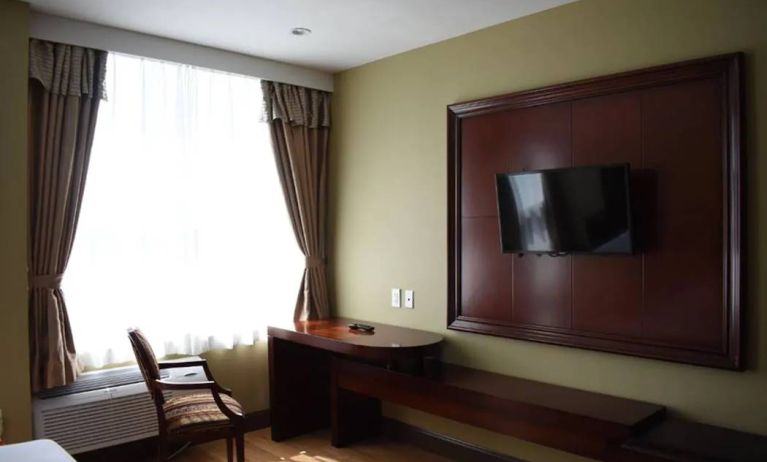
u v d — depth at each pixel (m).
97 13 3.22
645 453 2.39
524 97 3.26
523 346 3.31
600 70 3.00
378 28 3.50
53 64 3.26
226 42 3.75
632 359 2.88
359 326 3.89
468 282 3.57
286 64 4.23
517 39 3.34
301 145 4.34
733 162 2.53
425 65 3.84
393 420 4.10
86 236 3.47
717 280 2.60
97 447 3.36
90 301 3.49
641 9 2.85
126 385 3.48
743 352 2.51
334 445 3.93
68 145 3.29
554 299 3.16
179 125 3.80
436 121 3.77
